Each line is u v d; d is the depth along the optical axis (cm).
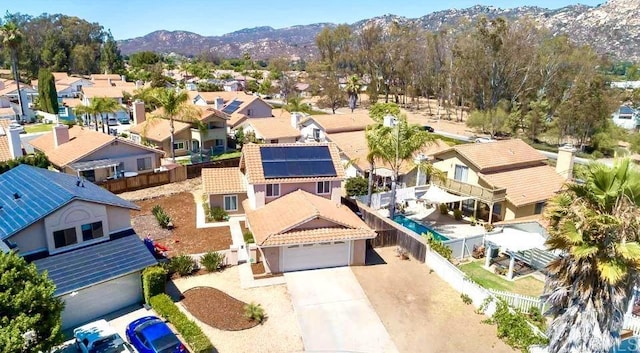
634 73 16012
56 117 7969
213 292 2377
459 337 2067
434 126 9456
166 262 2584
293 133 6119
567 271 1428
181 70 18288
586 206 1352
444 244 2914
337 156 3416
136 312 2192
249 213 3055
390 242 3105
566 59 8769
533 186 3659
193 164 4756
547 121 8069
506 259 2973
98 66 15362
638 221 1271
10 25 7469
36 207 2231
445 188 3900
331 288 2475
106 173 4478
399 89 13288
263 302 2303
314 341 2008
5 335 1352
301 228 2658
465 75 9412
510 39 8869
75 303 2056
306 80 15688
